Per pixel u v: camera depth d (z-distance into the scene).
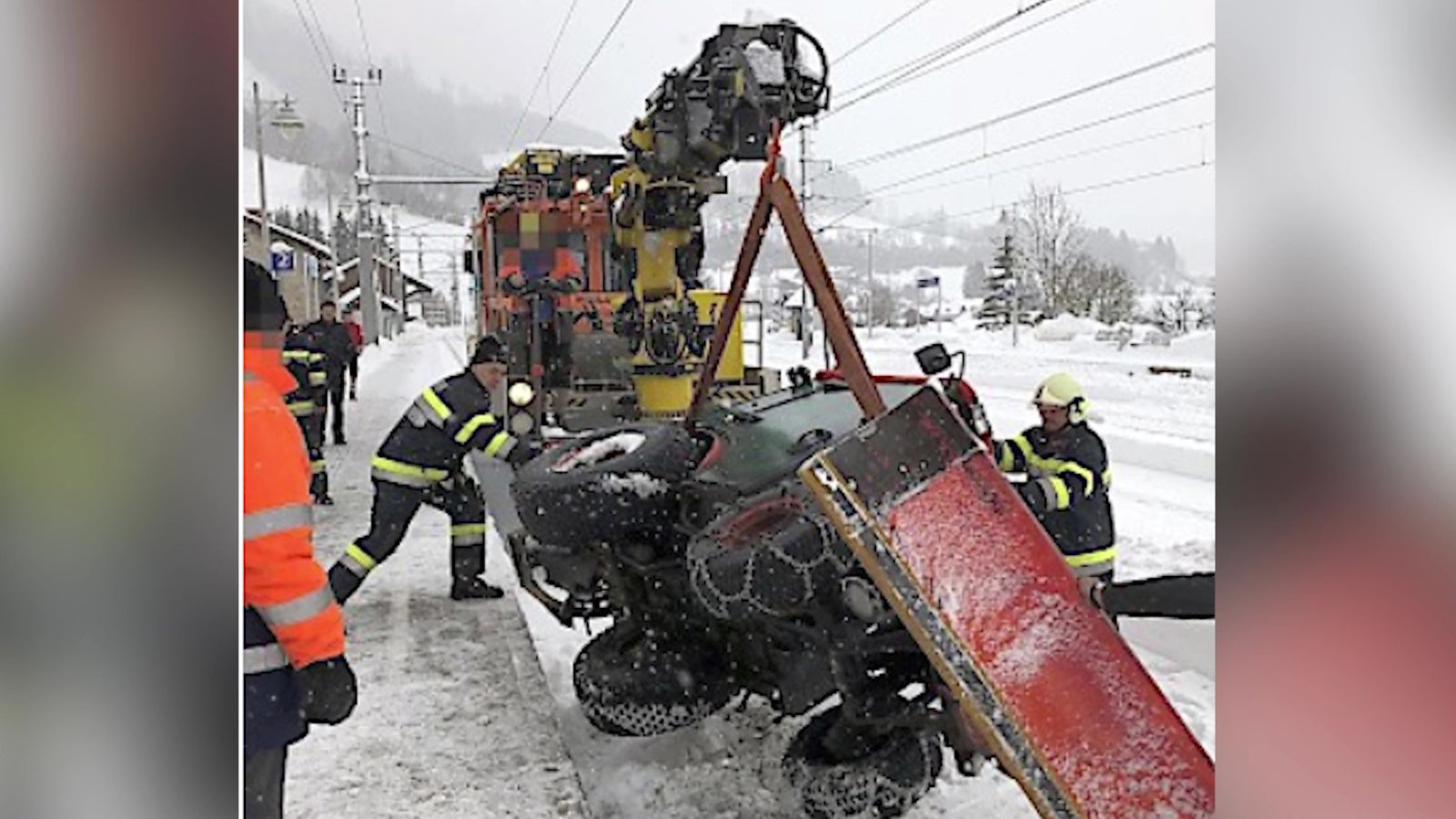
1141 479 11.55
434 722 4.64
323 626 2.75
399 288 64.06
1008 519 2.60
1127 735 2.41
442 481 6.41
